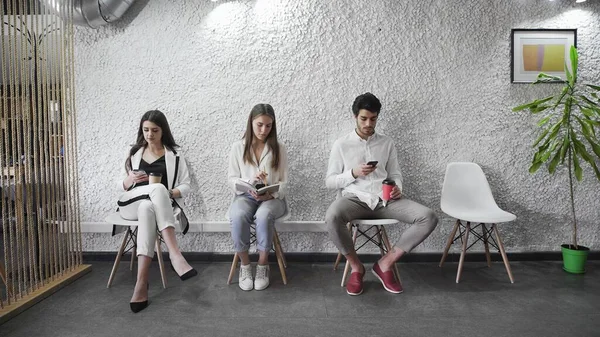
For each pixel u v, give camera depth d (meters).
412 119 2.83
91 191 2.89
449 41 2.81
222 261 2.87
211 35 2.81
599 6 2.81
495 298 2.17
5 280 1.98
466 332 1.78
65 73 2.45
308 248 2.88
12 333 1.77
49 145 2.34
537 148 2.84
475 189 2.70
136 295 2.03
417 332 1.78
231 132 2.84
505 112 2.84
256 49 2.81
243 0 2.80
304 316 1.95
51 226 2.44
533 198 2.87
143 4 2.80
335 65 2.81
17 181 2.08
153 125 2.41
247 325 1.86
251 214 2.37
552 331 1.78
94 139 2.87
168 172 2.47
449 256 2.85
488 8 2.80
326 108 2.82
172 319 1.92
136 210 2.19
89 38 2.82
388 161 2.61
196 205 2.88
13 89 2.07
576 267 2.56
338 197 2.58
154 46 2.82
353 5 2.80
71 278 2.44
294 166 2.84
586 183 2.86
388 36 2.80
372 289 2.31
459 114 2.83
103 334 1.77
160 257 2.35
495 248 2.88
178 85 2.83
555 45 2.81
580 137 2.84
